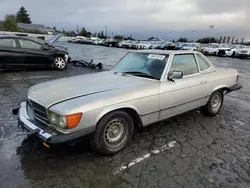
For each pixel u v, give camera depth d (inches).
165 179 103.9
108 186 98.3
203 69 172.6
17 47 343.9
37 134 106.7
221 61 768.9
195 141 142.3
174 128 161.0
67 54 403.5
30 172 106.6
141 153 125.7
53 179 102.0
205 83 166.1
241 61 809.5
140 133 150.9
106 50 1146.0
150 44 1369.3
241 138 149.1
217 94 184.9
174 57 151.4
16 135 142.6
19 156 119.5
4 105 196.1
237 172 111.0
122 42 1635.1
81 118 104.0
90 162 115.7
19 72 355.9
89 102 107.5
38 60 365.7
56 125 105.4
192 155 125.4
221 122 176.2
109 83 131.9
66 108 102.9
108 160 118.0
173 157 122.7
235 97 260.7
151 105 130.2
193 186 99.6
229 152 130.1
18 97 221.0
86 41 2085.4
